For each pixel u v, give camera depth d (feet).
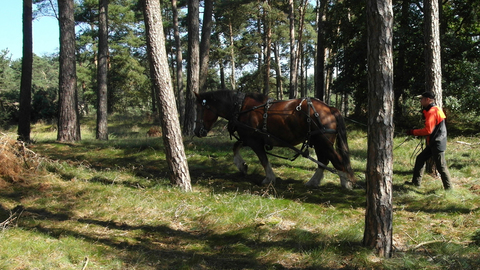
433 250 14.12
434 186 23.18
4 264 11.97
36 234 14.90
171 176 23.06
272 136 23.61
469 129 48.55
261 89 105.50
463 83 45.37
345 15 58.49
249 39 100.12
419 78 53.01
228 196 21.59
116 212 18.78
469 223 16.78
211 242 15.33
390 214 13.08
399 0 55.21
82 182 24.14
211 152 36.04
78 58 120.16
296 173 27.76
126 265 12.74
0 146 24.64
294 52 81.05
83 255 13.26
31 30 43.39
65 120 42.34
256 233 16.03
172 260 13.29
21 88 42.78
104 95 55.42
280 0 93.81
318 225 17.15
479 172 26.35
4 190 21.72
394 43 52.42
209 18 54.95
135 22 121.29
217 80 143.43
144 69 118.83
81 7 101.76
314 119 22.49
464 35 58.23
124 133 73.56
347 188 23.43
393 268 12.25
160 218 18.06
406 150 37.01
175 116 22.59
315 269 12.71
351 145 42.98
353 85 61.21
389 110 12.52
